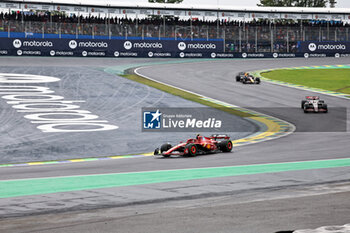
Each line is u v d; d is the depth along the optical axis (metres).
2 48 67.44
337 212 8.66
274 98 45.34
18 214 9.18
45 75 53.66
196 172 15.09
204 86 52.25
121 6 77.81
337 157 18.58
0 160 21.86
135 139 27.45
